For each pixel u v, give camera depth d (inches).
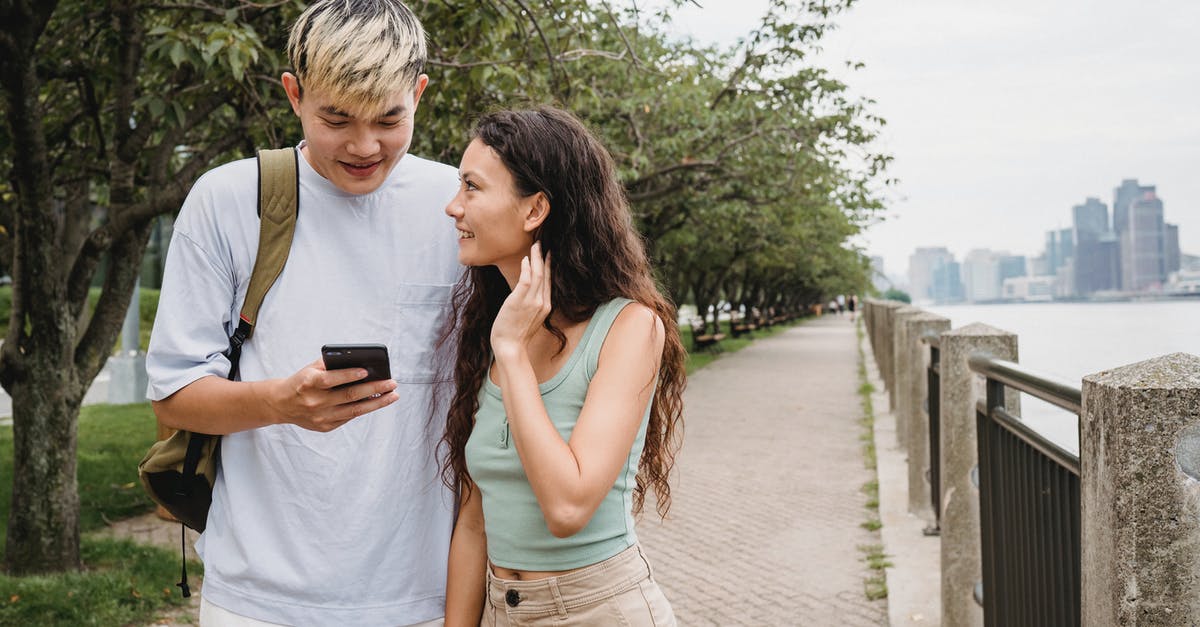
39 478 219.1
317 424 69.6
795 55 411.8
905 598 203.9
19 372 219.3
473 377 79.0
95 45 249.9
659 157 430.6
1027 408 184.4
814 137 449.1
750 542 260.1
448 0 231.1
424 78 77.6
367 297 80.0
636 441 73.5
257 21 238.1
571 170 72.5
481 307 79.7
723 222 650.8
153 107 206.4
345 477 77.8
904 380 380.2
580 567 71.2
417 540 80.7
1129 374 73.4
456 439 79.4
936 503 254.8
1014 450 123.3
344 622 78.0
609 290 73.1
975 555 167.8
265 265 78.2
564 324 73.4
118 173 225.9
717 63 463.2
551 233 72.9
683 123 430.3
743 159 464.1
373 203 80.3
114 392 568.4
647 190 528.7
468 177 73.0
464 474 79.8
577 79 278.8
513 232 72.7
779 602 210.4
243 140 250.4
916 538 252.5
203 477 78.7
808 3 391.9
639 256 75.1
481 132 73.3
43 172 211.3
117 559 232.5
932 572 221.6
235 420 72.2
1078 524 95.9
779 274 1707.7
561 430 70.8
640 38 386.0
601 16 317.7
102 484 320.8
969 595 167.8
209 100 234.4
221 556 78.7
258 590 77.6
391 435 79.4
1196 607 70.1
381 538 78.7
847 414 522.9
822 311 3221.0
